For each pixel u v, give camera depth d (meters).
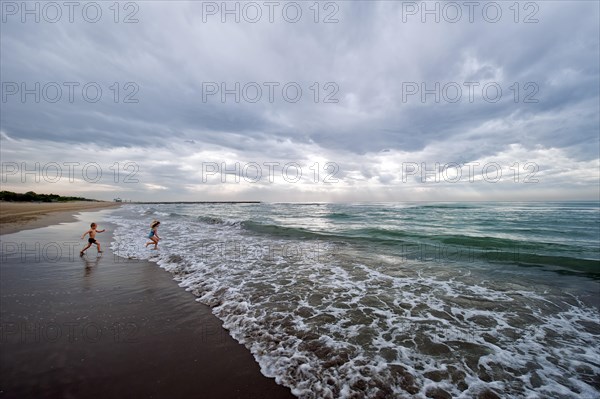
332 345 3.57
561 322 4.30
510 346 3.61
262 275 6.69
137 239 12.17
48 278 6.04
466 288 5.81
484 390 2.79
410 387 2.81
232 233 14.27
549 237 11.71
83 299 4.89
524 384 2.90
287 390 2.75
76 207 44.94
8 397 2.49
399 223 18.27
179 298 5.13
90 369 2.95
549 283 6.10
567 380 2.96
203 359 3.23
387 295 5.39
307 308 4.75
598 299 5.20
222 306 4.79
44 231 13.84
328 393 2.71
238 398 2.63
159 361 3.16
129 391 2.66
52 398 2.51
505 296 5.36
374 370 3.06
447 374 3.03
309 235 13.03
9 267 6.88
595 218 18.31
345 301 5.08
